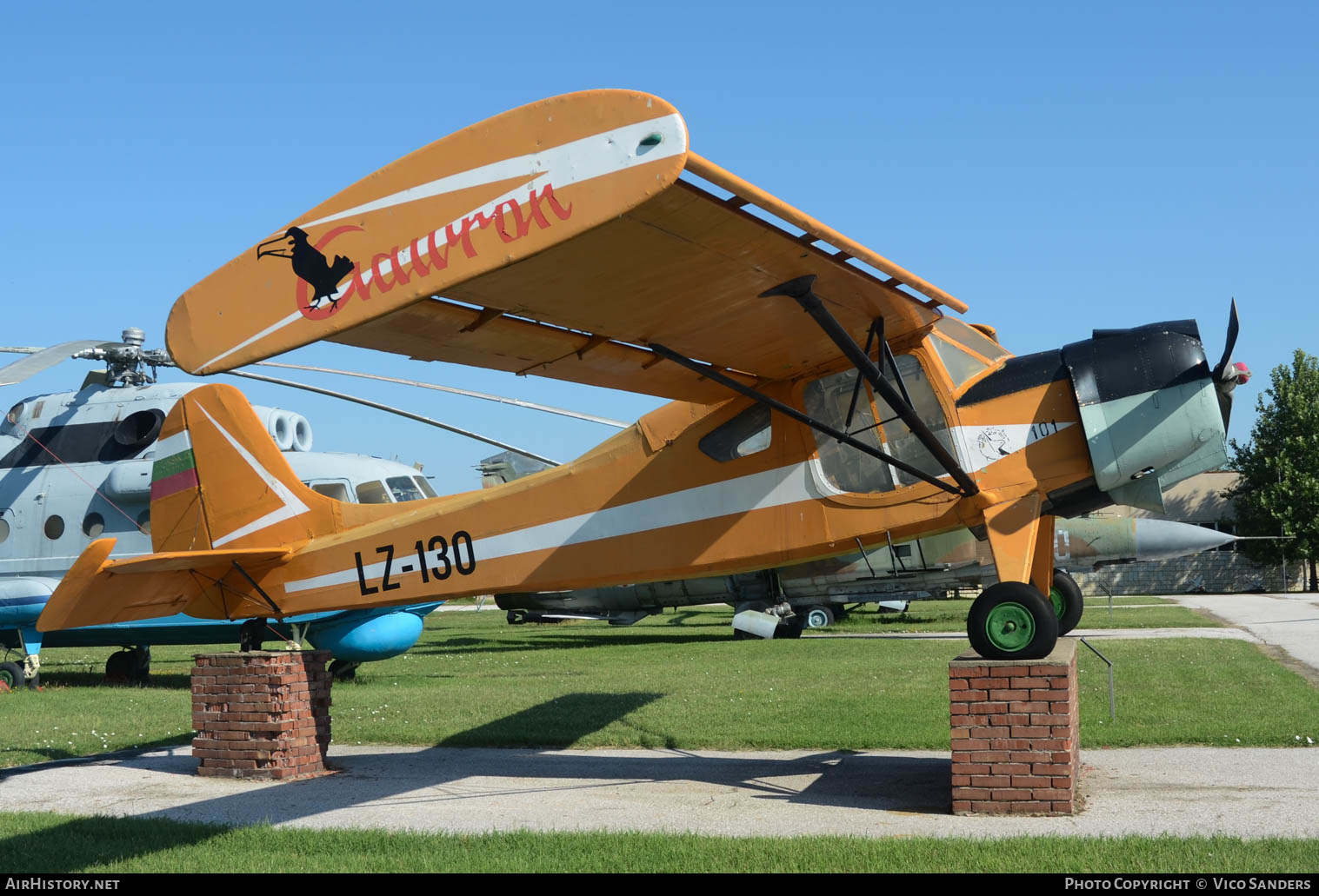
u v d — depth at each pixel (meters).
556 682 13.46
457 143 4.55
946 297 5.95
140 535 15.06
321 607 8.89
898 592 17.23
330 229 4.88
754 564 7.25
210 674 8.23
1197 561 42.34
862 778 7.40
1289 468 40.59
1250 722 8.90
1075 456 6.57
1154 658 14.00
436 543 8.37
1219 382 6.48
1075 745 6.47
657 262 4.83
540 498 7.96
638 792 7.14
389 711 11.18
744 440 7.25
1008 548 6.45
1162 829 5.57
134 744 9.62
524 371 6.59
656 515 7.49
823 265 5.24
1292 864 4.70
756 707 10.48
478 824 6.23
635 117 4.09
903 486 6.79
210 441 10.18
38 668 15.05
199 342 5.24
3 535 15.71
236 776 8.03
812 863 5.00
